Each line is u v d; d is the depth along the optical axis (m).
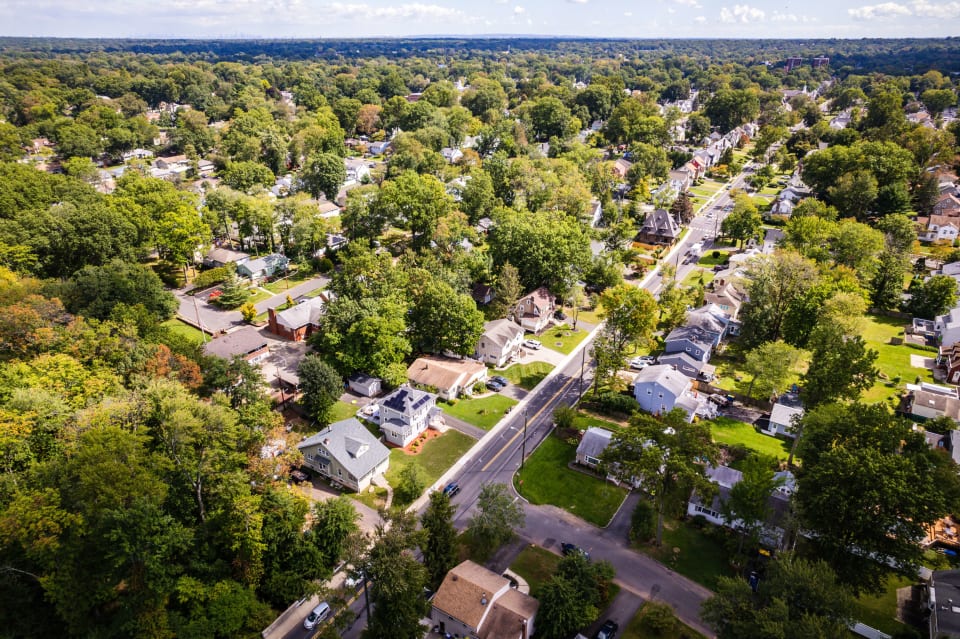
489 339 95.50
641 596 55.91
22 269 99.50
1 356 70.38
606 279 120.88
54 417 57.06
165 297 105.44
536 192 151.62
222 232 138.38
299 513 57.66
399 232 151.75
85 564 47.03
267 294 118.56
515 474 72.44
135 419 58.06
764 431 80.50
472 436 79.38
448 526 55.47
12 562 46.50
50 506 44.94
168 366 71.00
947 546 61.12
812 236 121.69
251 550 52.97
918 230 148.88
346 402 85.19
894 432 57.59
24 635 46.31
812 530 56.03
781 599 44.91
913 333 106.00
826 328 77.62
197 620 49.88
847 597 44.66
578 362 99.00
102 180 173.00
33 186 131.62
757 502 56.09
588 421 82.62
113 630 47.78
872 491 50.84
